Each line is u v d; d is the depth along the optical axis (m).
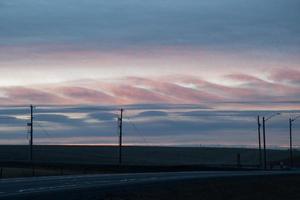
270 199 45.06
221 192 44.16
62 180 45.25
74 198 30.75
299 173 69.38
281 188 52.19
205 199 39.56
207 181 48.38
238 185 49.31
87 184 40.69
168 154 172.62
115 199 32.69
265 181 54.69
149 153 174.88
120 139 92.56
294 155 163.38
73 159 134.88
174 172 71.94
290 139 120.94
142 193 36.78
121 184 41.31
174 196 37.94
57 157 139.25
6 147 170.00
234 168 91.12
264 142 105.25
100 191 34.91
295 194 49.84
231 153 178.38
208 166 90.44
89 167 80.31
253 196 45.12
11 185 38.41
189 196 39.16
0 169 63.19
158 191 38.81
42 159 127.44
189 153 177.25
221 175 59.09
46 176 54.31
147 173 66.06
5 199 27.42
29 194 30.42
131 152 177.00
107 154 164.12
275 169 98.06
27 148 167.38
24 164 83.75
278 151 185.88
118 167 80.81
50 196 29.95
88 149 177.88
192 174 62.16
